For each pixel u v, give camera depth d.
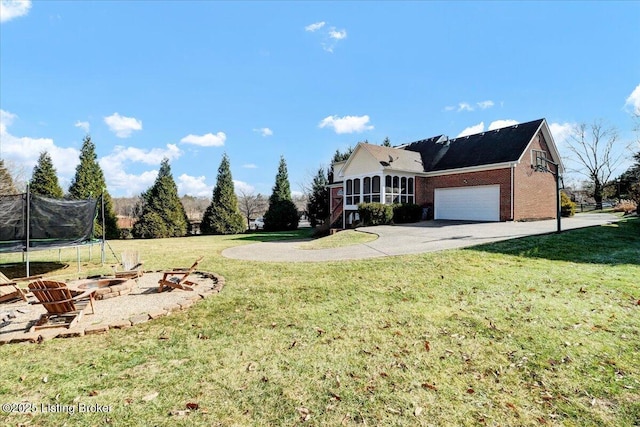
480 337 4.21
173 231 24.70
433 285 6.45
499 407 2.86
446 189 21.83
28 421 2.72
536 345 3.95
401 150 24.19
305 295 6.11
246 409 2.85
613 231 12.48
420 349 3.93
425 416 2.75
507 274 7.03
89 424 2.67
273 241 17.77
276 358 3.76
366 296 5.93
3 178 22.67
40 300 4.80
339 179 26.72
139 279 8.02
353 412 2.80
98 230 21.84
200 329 4.65
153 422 2.68
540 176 20.31
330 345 4.06
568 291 5.87
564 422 2.66
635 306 5.09
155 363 3.68
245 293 6.36
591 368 3.44
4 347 4.15
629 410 2.79
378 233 15.34
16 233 9.40
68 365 3.66
